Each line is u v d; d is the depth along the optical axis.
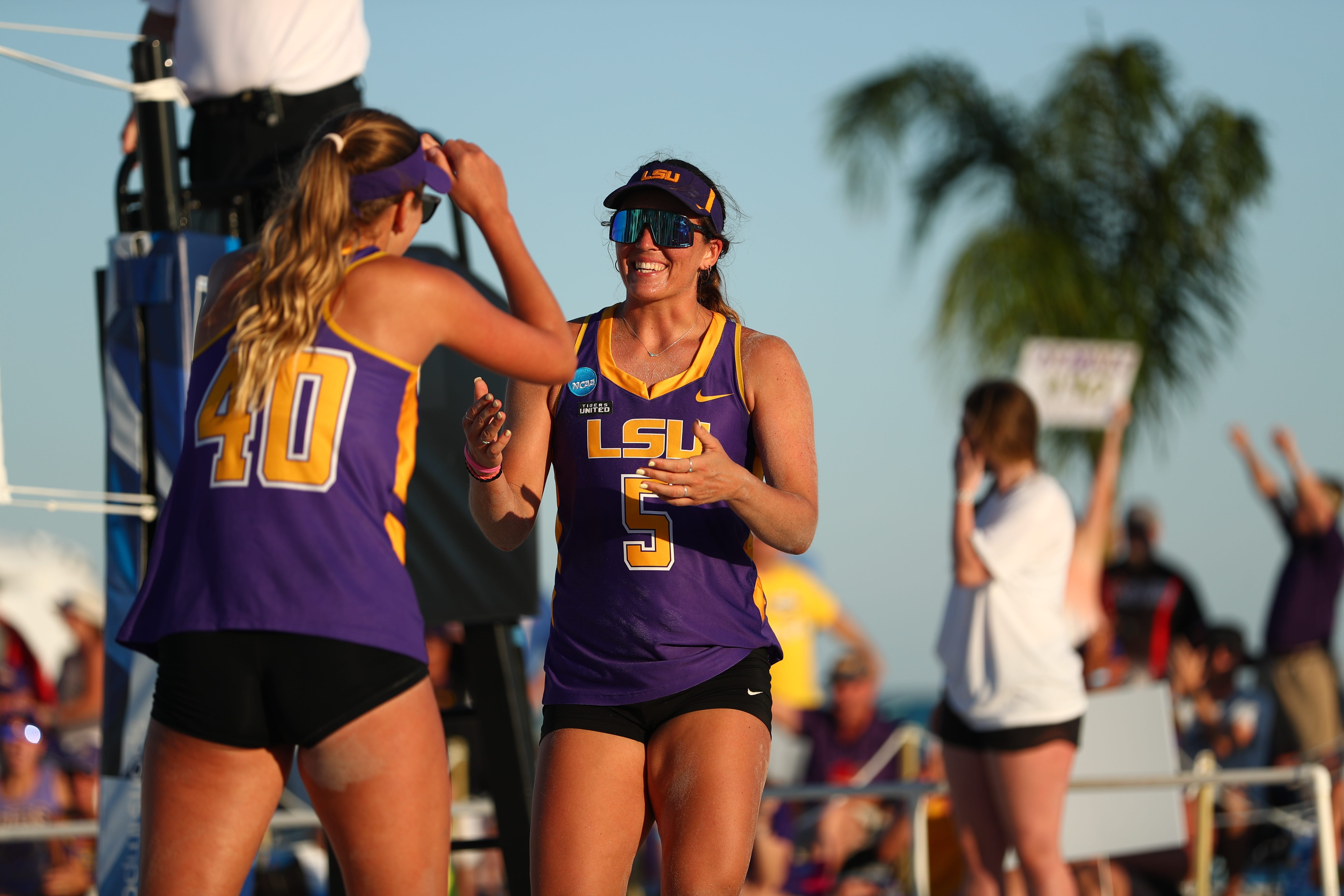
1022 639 11.66
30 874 14.64
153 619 6.09
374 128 6.34
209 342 6.41
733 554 7.46
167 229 9.19
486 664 10.62
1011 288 31.83
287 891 14.34
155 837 6.00
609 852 6.95
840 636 21.19
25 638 16.80
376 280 6.22
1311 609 20.11
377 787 5.96
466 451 7.26
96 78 8.96
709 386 7.48
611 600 7.27
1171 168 32.66
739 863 6.72
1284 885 18.25
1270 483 21.17
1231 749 19.77
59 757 15.70
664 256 7.46
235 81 10.08
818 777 18.45
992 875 12.09
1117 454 18.50
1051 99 33.81
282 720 5.96
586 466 7.44
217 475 6.04
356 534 6.01
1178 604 21.77
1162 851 15.43
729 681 7.22
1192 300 32.34
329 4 10.34
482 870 16.83
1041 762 11.59
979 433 12.26
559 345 6.76
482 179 6.69
